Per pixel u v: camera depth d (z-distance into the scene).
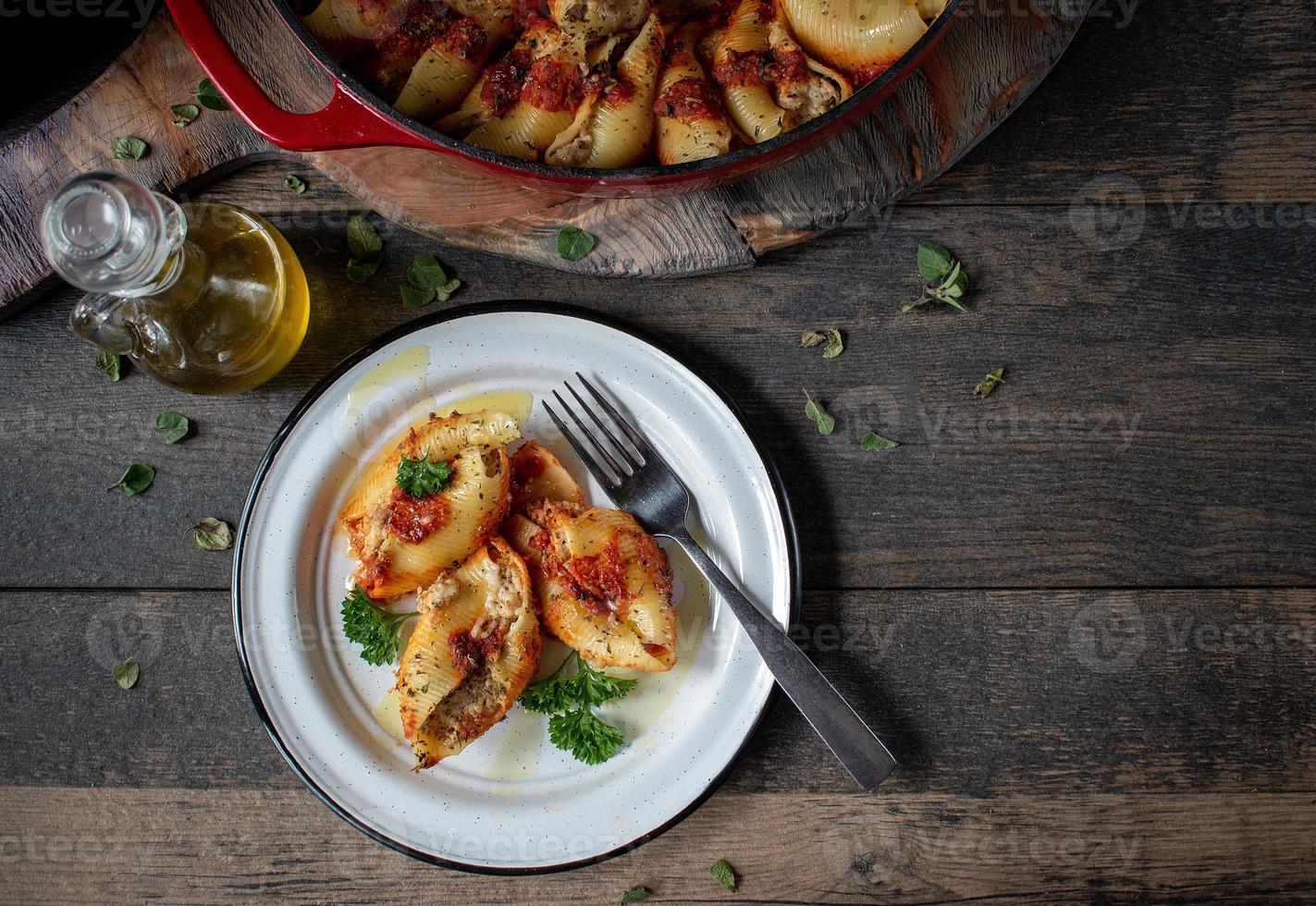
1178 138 0.70
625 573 0.65
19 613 0.69
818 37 0.64
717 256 0.68
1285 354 0.70
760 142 0.62
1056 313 0.70
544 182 0.61
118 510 0.70
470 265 0.70
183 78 0.68
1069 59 0.70
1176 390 0.70
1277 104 0.70
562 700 0.66
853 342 0.70
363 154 0.67
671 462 0.68
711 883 0.69
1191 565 0.70
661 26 0.65
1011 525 0.70
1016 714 0.69
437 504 0.64
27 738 0.69
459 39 0.64
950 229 0.70
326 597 0.68
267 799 0.69
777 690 0.67
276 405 0.70
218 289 0.66
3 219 0.68
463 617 0.65
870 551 0.69
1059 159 0.70
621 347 0.68
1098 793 0.69
